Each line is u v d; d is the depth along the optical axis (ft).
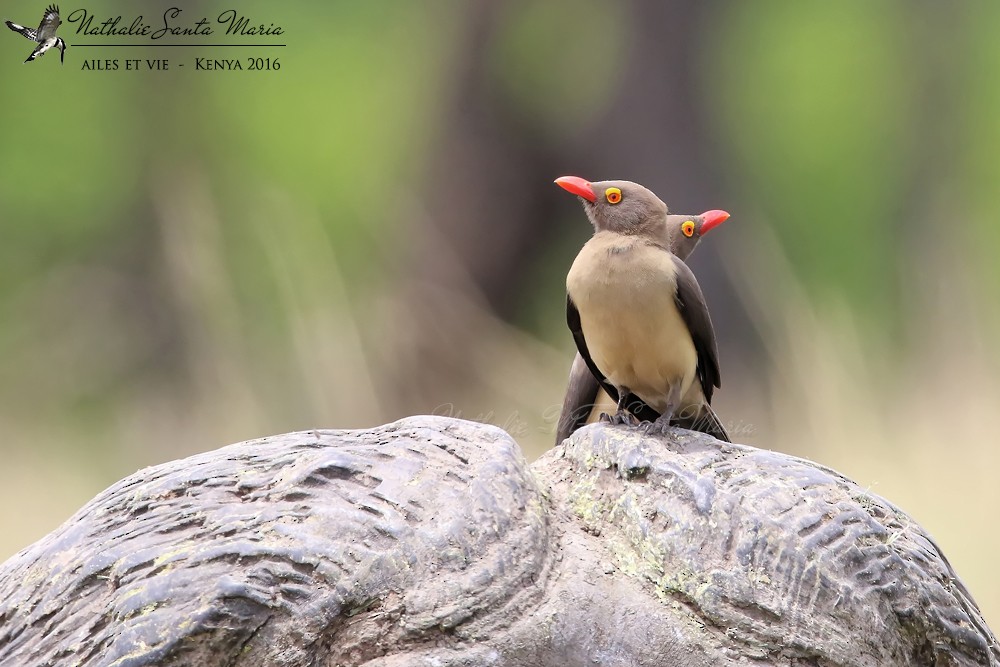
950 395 38.14
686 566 16.51
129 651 14.62
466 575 15.60
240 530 15.46
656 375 23.12
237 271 52.01
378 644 15.21
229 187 66.33
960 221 67.56
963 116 80.28
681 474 17.34
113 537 15.67
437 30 69.36
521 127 64.34
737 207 65.31
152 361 55.83
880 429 35.88
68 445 46.42
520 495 16.56
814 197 85.35
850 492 17.87
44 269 67.10
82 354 55.21
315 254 46.09
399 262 61.21
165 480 16.26
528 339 47.98
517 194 64.69
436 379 48.44
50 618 15.23
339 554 15.33
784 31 92.12
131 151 70.64
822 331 37.78
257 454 16.62
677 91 63.98
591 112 64.18
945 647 17.11
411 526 15.74
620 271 22.39
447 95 65.46
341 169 83.05
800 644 16.19
